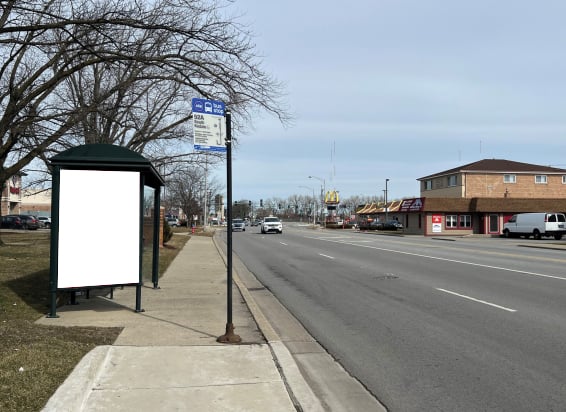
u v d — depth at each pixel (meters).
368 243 32.50
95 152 8.59
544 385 5.45
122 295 11.12
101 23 10.30
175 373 5.50
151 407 4.58
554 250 27.98
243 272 16.62
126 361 5.87
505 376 5.75
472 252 24.41
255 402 4.77
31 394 4.52
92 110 14.81
